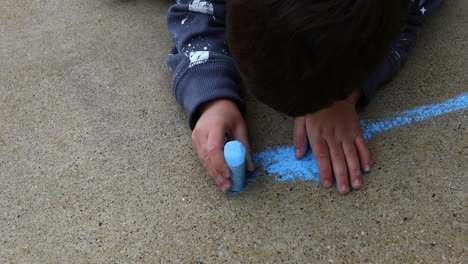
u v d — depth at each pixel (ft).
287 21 2.18
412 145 2.80
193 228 2.66
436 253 2.50
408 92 3.00
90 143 2.98
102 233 2.68
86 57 3.38
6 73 3.34
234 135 2.84
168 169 2.85
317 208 2.66
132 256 2.60
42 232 2.70
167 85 3.18
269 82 2.31
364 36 2.18
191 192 2.77
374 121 2.90
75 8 3.72
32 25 3.63
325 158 2.76
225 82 2.90
